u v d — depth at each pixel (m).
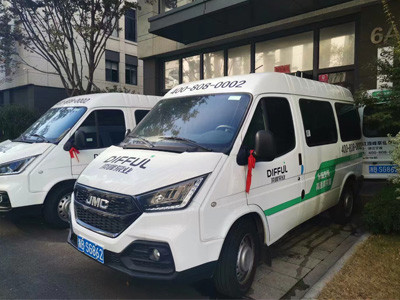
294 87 4.37
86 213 3.36
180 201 2.87
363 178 6.02
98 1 10.29
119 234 2.93
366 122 5.86
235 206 3.19
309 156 4.33
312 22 9.43
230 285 3.18
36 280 3.79
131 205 2.89
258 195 3.46
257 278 3.83
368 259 4.01
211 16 9.49
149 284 3.70
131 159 3.41
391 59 5.14
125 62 23.42
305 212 4.33
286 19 9.52
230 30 10.66
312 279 3.81
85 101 5.98
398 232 4.75
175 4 12.46
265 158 3.29
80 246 3.33
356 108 5.88
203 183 2.97
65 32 11.01
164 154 3.33
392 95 4.82
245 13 9.23
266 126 3.70
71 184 5.40
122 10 10.58
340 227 5.55
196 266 2.86
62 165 5.27
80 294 3.49
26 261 4.29
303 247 4.74
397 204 4.70
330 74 9.24
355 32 8.64
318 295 3.26
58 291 3.55
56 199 5.28
